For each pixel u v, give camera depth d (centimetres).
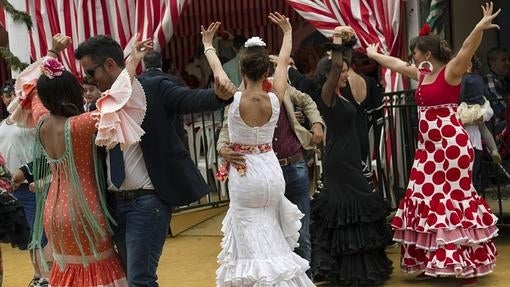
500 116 907
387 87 866
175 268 774
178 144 488
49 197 477
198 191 493
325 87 641
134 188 477
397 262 744
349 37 646
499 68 946
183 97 473
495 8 1092
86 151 467
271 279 492
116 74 482
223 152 507
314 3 882
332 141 661
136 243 476
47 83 469
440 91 643
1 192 687
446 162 646
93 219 467
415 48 656
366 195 659
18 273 811
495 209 827
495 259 666
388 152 823
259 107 500
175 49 1322
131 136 450
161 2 934
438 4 871
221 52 1296
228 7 1304
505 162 841
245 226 502
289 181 602
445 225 639
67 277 474
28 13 970
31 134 686
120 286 480
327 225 663
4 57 956
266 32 1299
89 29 963
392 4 853
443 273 634
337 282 677
